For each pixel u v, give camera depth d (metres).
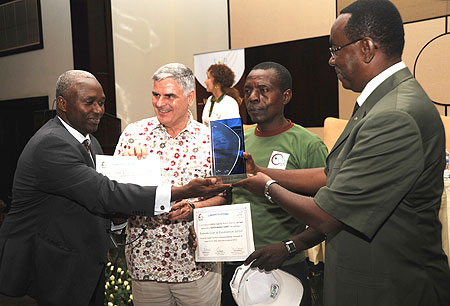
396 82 1.08
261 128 1.77
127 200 1.47
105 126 4.42
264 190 1.22
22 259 1.62
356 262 1.09
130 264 1.75
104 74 4.76
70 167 1.53
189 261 1.70
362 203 0.98
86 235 1.65
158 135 1.75
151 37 5.54
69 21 5.01
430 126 1.01
